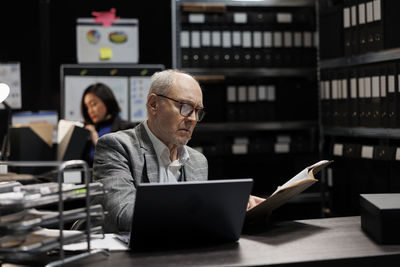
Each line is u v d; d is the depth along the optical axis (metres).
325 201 4.57
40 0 4.57
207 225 1.59
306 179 1.74
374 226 1.66
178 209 1.52
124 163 2.02
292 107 4.65
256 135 4.93
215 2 4.51
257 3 4.59
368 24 3.80
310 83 4.68
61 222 1.33
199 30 4.47
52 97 4.64
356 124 3.96
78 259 1.43
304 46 4.64
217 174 4.48
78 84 4.47
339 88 4.16
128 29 4.66
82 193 1.42
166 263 1.41
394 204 1.66
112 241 1.67
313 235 1.75
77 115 4.45
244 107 4.57
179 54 4.44
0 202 1.28
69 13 4.66
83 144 1.68
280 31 4.60
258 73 4.58
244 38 4.53
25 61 4.60
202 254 1.51
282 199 1.84
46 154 1.67
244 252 1.53
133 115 4.55
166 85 2.04
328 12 4.30
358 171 3.87
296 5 4.68
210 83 4.50
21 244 1.30
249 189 1.59
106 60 4.62
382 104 3.66
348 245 1.60
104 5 4.72
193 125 2.06
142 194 1.45
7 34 4.57
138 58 4.77
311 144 4.82
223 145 4.55
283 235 1.76
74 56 4.66
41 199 1.31
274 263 1.40
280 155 4.70
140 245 1.57
